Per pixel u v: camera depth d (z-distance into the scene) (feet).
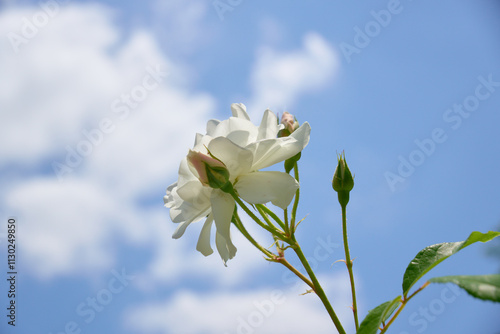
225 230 1.08
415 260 1.09
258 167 1.12
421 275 1.05
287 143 1.11
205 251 1.15
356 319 1.13
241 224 1.11
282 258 1.12
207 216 1.16
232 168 1.10
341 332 1.09
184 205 1.12
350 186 1.18
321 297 1.10
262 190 1.09
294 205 1.13
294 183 1.09
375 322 1.03
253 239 1.12
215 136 1.11
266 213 1.17
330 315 1.10
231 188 1.08
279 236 1.11
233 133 1.11
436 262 1.06
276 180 1.09
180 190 1.10
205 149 1.10
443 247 1.09
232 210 1.09
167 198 1.20
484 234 1.06
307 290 1.14
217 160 1.08
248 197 1.08
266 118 1.13
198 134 1.12
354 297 1.14
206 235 1.15
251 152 1.08
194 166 1.09
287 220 1.12
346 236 1.16
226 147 1.08
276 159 1.11
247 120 1.15
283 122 1.28
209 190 1.11
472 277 0.95
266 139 1.08
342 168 1.19
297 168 1.22
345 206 1.18
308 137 1.12
